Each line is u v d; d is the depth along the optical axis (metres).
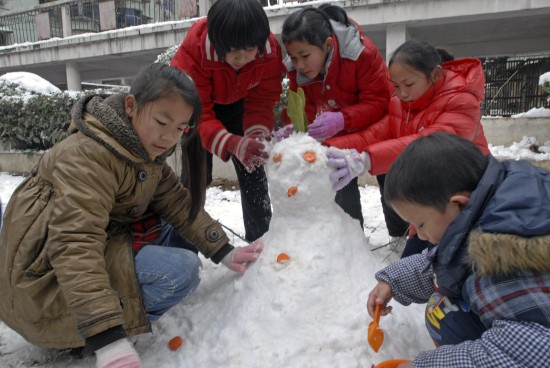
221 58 2.21
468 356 1.18
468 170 1.21
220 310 1.90
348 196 2.82
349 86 2.46
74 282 1.47
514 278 1.13
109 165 1.62
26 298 1.61
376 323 1.53
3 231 1.70
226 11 2.02
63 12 12.73
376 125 2.45
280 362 1.57
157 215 2.05
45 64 11.62
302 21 2.24
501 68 9.22
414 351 1.64
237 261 1.98
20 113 7.00
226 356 1.63
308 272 1.76
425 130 2.13
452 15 6.68
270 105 2.66
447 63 2.37
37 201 1.64
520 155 5.37
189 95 1.60
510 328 1.12
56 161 1.62
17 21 14.46
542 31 7.68
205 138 2.33
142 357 1.76
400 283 1.59
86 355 1.81
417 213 1.26
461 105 2.18
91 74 13.00
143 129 1.63
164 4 11.55
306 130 2.08
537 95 8.82
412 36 7.70
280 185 1.90
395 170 1.27
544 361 1.08
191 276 1.83
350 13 7.14
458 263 1.26
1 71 12.72
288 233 1.91
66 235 1.51
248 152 2.12
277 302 1.70
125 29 9.86
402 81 2.24
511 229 1.07
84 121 1.66
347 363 1.56
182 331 1.89
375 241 2.95
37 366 1.77
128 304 1.68
